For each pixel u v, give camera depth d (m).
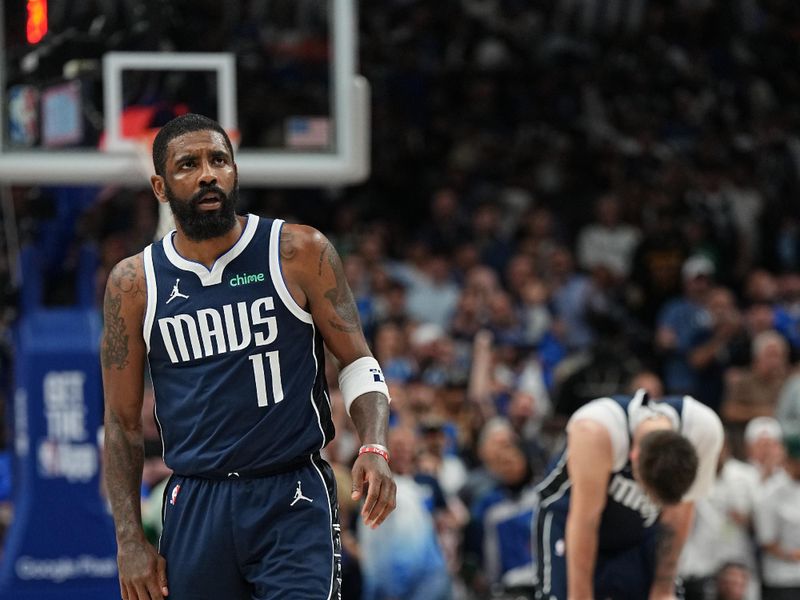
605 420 14.53
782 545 24.39
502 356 30.72
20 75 19.73
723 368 33.16
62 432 19.86
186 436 10.49
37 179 19.59
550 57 45.94
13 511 20.33
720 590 23.34
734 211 40.78
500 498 23.67
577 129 43.72
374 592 21.31
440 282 34.09
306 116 21.28
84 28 20.00
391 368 29.06
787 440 24.47
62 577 19.62
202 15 20.67
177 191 10.19
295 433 10.46
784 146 44.56
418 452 23.92
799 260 40.66
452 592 21.70
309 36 21.38
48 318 20.28
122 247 31.02
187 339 10.45
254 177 21.05
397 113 42.47
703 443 14.74
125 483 10.63
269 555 10.38
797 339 34.56
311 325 10.60
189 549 10.48
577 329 34.38
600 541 15.50
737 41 48.94
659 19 48.16
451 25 45.22
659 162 42.72
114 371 10.63
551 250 36.72
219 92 20.56
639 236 38.59
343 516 21.78
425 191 40.84
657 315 35.62
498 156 41.75
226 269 10.45
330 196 39.75
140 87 20.09
